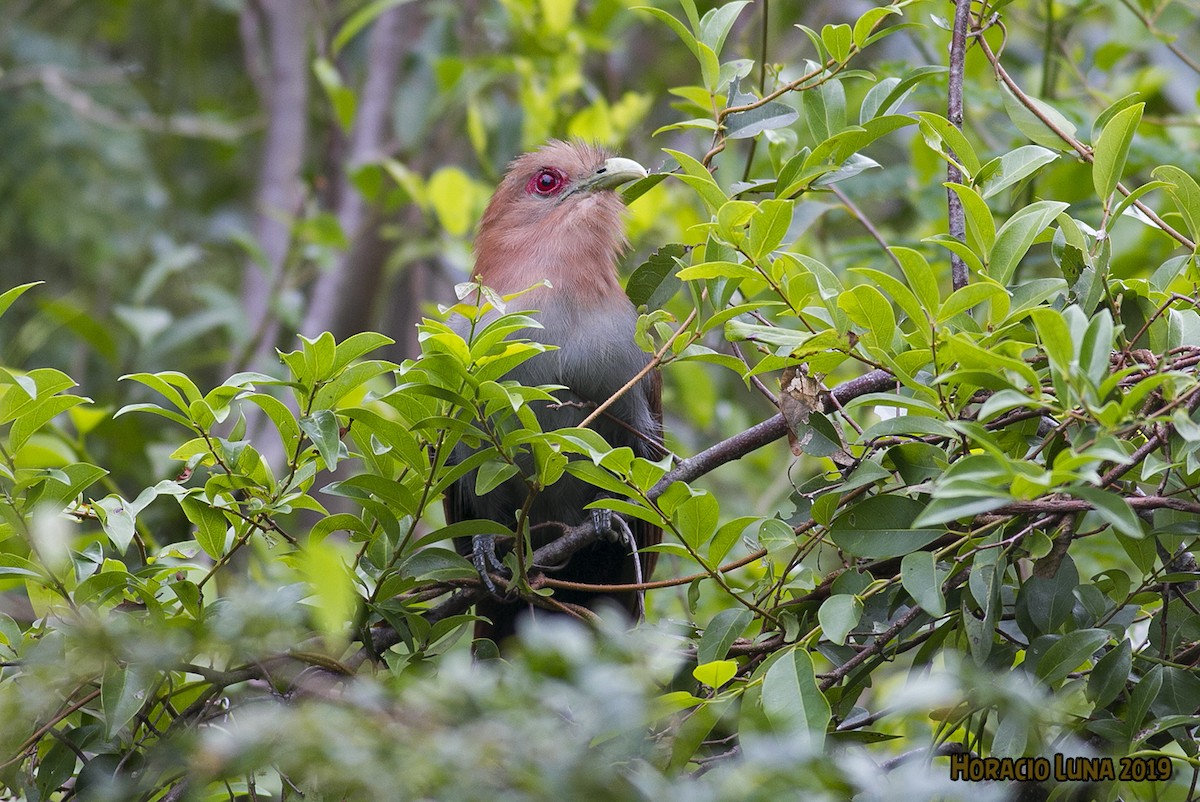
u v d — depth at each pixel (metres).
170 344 13.15
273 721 4.50
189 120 17.00
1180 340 5.93
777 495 11.89
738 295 8.43
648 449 9.51
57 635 5.93
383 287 15.41
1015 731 5.61
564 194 9.85
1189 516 6.02
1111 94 11.94
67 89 16.55
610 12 14.20
